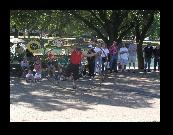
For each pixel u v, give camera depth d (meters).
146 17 20.27
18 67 16.09
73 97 10.66
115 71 17.97
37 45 17.89
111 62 17.72
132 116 7.91
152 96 11.00
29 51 17.69
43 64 16.89
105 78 15.62
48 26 25.28
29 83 13.74
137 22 20.31
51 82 14.09
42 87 12.66
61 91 11.81
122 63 18.38
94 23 22.36
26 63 15.60
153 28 29.39
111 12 22.19
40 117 7.68
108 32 20.22
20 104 9.25
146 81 14.89
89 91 11.95
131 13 19.91
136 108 8.98
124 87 13.01
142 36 21.52
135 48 18.61
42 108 8.79
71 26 26.23
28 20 20.64
